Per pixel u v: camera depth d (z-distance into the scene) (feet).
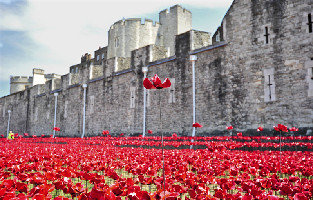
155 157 29.09
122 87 90.07
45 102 131.44
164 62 75.82
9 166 21.54
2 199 10.16
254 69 55.52
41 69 191.01
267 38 54.08
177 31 138.51
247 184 12.72
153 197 10.94
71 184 12.67
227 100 59.41
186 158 27.58
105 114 95.55
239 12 59.36
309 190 12.53
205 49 64.90
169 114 72.38
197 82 66.28
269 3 54.49
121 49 140.36
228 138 55.83
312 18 48.11
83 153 34.42
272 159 26.02
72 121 111.34
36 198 10.25
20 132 148.36
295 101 48.60
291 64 50.01
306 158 26.43
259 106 53.72
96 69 108.06
